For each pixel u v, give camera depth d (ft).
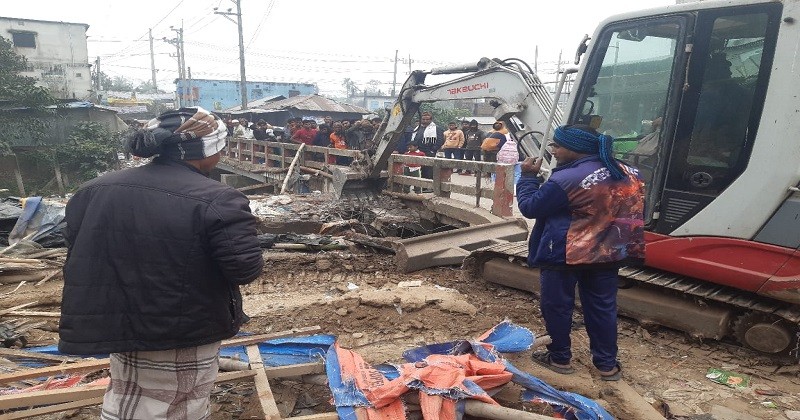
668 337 13.58
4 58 73.10
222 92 140.56
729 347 12.89
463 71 24.04
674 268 12.96
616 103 14.11
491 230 20.97
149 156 6.49
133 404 6.44
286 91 148.05
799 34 10.83
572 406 9.20
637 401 10.25
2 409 8.55
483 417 8.71
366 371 9.60
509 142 37.01
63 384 9.47
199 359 6.57
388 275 18.22
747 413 10.20
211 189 6.27
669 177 12.88
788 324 11.73
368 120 45.09
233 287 6.71
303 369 9.92
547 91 20.38
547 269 10.62
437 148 43.06
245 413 9.47
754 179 11.55
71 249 6.28
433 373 9.14
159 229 6.00
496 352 10.59
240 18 99.04
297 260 19.58
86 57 106.93
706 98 12.26
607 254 10.12
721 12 11.91
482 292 16.72
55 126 72.33
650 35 13.33
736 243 11.93
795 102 10.98
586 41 14.99
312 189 40.40
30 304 14.80
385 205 30.63
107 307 6.04
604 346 10.84
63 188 67.21
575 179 9.92
